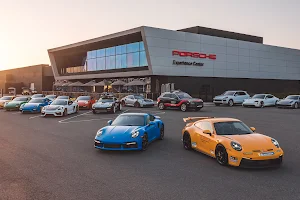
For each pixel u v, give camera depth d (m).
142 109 26.77
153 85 40.03
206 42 43.31
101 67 50.41
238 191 5.39
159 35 38.19
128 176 6.36
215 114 21.48
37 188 5.57
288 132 12.85
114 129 9.20
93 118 19.14
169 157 8.22
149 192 5.34
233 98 31.64
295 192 5.35
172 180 6.06
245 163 6.68
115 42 45.66
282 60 54.44
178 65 40.19
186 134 9.34
